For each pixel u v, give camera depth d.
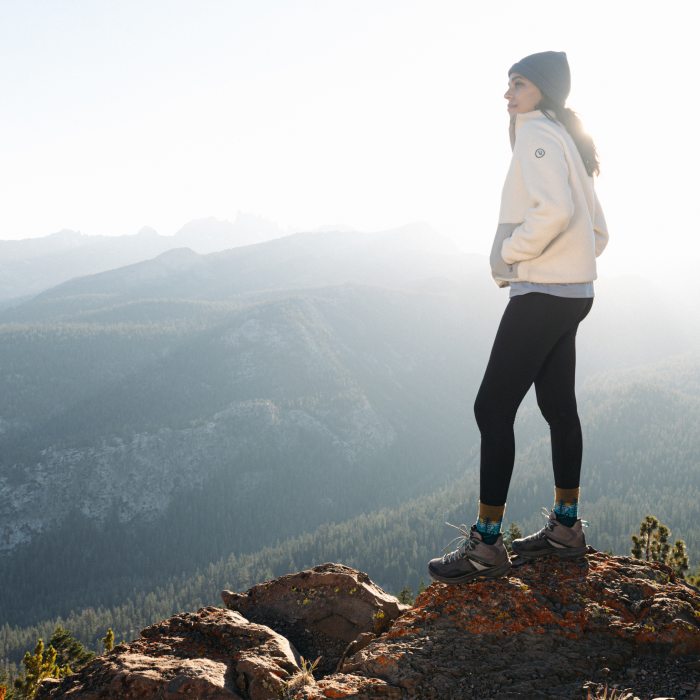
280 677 2.57
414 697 2.28
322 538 185.50
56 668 14.80
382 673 2.41
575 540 3.02
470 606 2.74
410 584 155.25
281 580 3.71
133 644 2.92
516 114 2.87
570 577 2.92
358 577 3.62
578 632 2.58
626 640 2.55
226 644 2.89
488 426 2.77
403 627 2.71
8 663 130.88
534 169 2.62
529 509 185.50
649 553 13.37
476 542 2.84
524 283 2.72
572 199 2.65
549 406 3.04
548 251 2.66
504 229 2.77
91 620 152.12
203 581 173.50
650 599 2.77
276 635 2.94
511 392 2.74
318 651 3.24
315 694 2.29
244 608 3.61
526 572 2.97
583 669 2.41
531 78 2.73
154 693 2.46
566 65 2.79
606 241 2.97
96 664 2.75
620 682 2.34
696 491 191.62
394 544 171.75
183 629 3.05
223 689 2.45
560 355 2.99
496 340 2.80
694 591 2.95
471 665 2.42
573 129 2.79
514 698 2.25
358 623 3.31
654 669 2.41
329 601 3.47
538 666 2.42
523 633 2.58
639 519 165.88
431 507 190.88
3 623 190.50
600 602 2.76
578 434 3.02
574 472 3.02
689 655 2.49
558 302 2.69
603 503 183.75
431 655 2.48
